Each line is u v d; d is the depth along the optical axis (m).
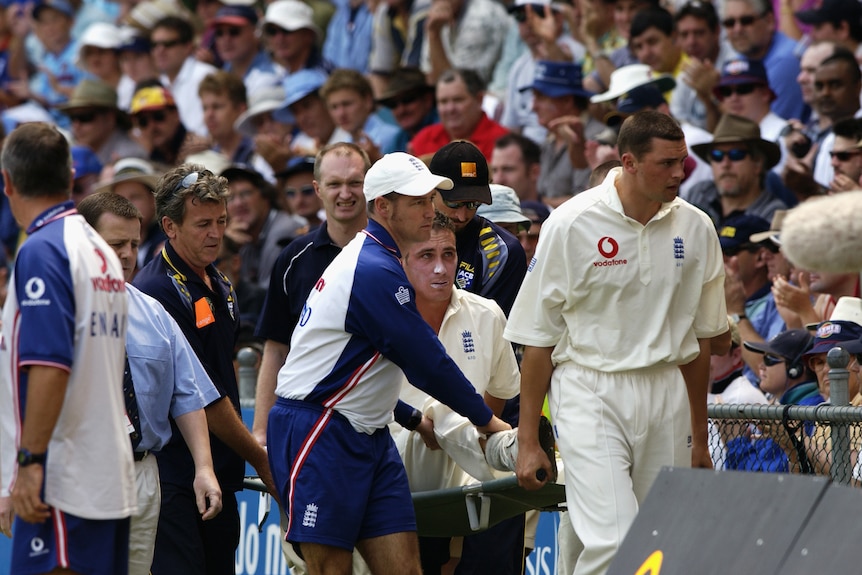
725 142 27.41
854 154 25.81
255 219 32.53
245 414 24.97
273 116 37.72
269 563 25.55
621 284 17.17
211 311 19.98
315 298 17.69
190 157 35.88
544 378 17.83
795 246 10.95
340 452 17.34
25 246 14.75
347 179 21.00
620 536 16.88
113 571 15.12
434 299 19.28
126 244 18.84
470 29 37.12
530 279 17.64
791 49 31.31
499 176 30.31
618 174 17.52
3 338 14.91
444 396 17.41
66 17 52.38
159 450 18.80
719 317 17.83
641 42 32.03
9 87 52.38
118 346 15.36
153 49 45.06
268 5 43.88
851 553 11.78
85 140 40.03
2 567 25.91
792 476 12.77
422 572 19.38
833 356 18.48
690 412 17.81
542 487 18.03
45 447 14.36
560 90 31.91
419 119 34.25
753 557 12.70
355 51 41.56
